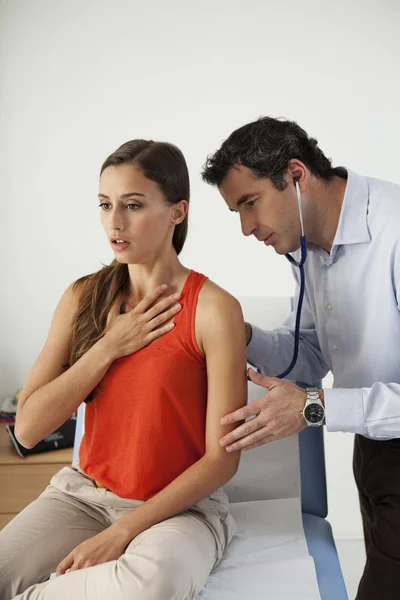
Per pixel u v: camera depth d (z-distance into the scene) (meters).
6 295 2.69
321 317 1.61
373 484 1.55
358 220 1.46
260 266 2.70
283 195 1.42
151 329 1.36
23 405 1.42
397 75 2.63
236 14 2.61
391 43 2.62
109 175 1.33
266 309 1.92
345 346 1.56
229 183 1.43
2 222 2.65
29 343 2.71
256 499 1.74
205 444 1.42
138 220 1.33
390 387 1.37
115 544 1.28
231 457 1.38
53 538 1.37
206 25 2.62
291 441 1.77
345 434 2.67
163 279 1.41
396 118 2.65
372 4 2.61
